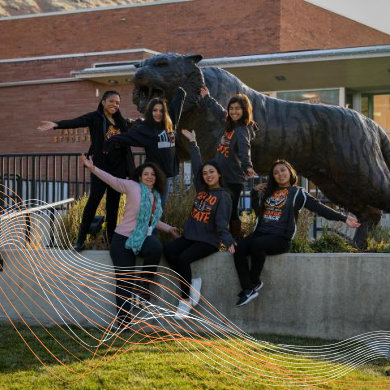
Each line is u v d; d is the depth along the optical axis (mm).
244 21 32562
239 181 9453
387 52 16484
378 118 21141
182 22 33719
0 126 24016
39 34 36406
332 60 16906
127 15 34656
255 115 10750
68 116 23062
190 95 10031
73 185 15289
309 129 11000
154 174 8844
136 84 10008
